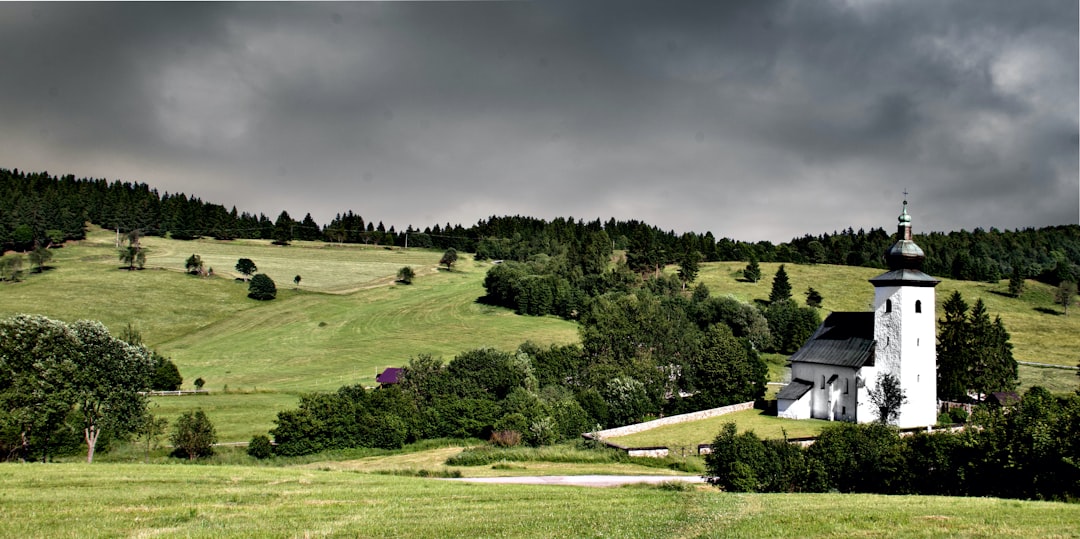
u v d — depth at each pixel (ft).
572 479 157.38
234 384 334.65
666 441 220.43
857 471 122.21
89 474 109.09
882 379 241.55
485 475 164.55
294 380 345.92
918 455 119.03
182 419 198.29
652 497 101.14
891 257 246.68
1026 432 107.04
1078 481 102.47
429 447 221.87
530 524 76.38
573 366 313.12
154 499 89.15
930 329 242.78
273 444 208.03
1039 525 75.51
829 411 255.09
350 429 215.31
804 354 271.90
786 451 127.65
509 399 241.96
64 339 169.17
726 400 285.43
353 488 105.60
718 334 296.30
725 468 125.39
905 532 72.08
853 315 270.46
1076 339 443.32
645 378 279.28
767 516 81.41
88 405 172.76
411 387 263.90
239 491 98.12
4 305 453.17
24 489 94.58
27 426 168.25
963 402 300.61
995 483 110.93
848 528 73.97
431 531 72.33
